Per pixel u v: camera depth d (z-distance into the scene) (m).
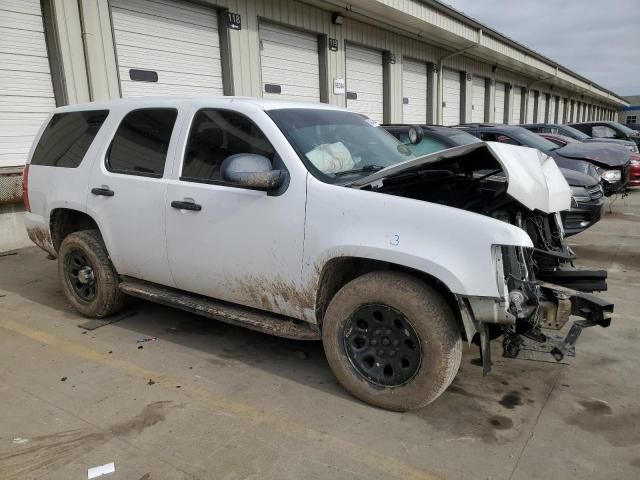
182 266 3.88
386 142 4.20
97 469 2.63
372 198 3.05
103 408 3.21
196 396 3.36
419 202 2.96
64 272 4.76
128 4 8.50
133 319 4.72
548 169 3.64
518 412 3.14
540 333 3.09
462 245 2.82
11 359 3.90
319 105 4.17
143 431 2.96
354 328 3.22
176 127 3.92
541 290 3.11
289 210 3.28
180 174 3.83
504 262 2.88
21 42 7.30
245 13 10.49
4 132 7.26
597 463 2.65
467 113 22.12
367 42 14.60
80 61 7.82
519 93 29.20
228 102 3.73
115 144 4.32
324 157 3.46
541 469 2.61
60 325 4.58
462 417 3.09
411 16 13.66
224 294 3.75
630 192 13.16
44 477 2.58
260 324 3.56
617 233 8.36
